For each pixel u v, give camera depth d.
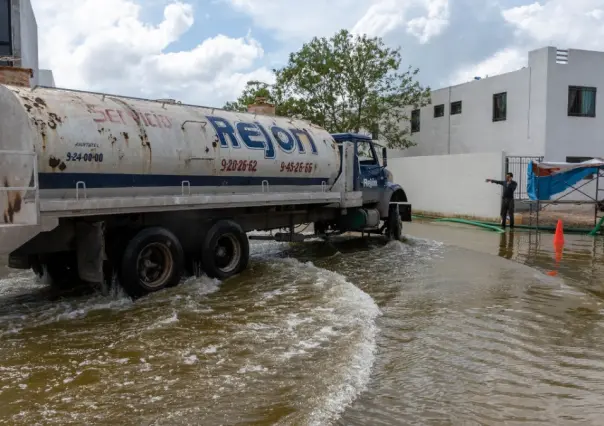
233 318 6.41
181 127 8.31
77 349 5.30
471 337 5.88
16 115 6.56
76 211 6.73
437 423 3.94
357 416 4.01
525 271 9.66
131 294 7.30
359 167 12.60
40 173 6.58
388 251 12.09
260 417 3.89
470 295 7.82
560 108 21.78
